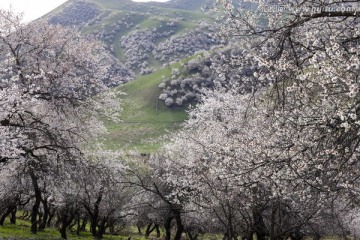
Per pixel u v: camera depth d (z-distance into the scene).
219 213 17.31
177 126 94.25
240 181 13.91
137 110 103.31
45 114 24.02
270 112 10.73
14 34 25.22
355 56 7.88
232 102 26.33
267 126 13.66
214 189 15.35
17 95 19.02
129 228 47.97
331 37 8.59
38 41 25.97
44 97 24.38
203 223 24.23
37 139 22.97
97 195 29.06
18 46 25.53
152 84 118.06
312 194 11.16
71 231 34.12
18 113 20.17
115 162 30.31
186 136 24.73
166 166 27.25
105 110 28.06
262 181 13.41
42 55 26.17
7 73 23.75
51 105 24.80
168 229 29.64
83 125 26.95
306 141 9.95
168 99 105.06
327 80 8.63
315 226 18.78
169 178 23.33
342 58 8.42
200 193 19.72
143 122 94.25
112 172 26.08
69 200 27.95
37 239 24.19
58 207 30.08
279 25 10.38
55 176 23.00
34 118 21.81
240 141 14.20
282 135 11.29
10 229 27.83
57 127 23.77
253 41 11.08
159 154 29.20
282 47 9.44
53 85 24.78
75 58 26.56
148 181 25.98
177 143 27.20
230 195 14.79
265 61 9.23
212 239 32.69
